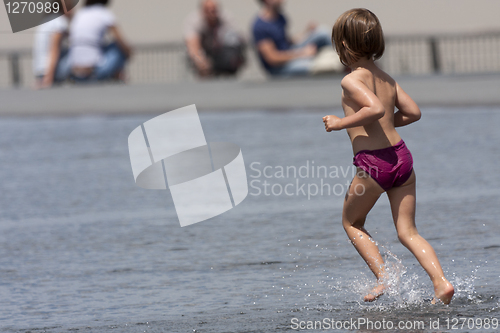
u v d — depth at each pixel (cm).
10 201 2208
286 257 1491
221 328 1088
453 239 1547
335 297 1228
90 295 1291
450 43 7169
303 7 10044
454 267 1352
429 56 6581
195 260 1501
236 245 1608
